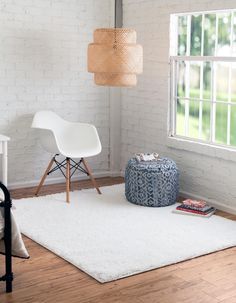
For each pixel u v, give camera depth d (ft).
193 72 19.47
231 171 17.88
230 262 14.10
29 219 16.89
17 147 20.57
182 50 20.11
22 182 20.79
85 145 19.80
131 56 18.54
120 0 21.54
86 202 18.67
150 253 14.44
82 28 21.25
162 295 12.40
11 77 20.12
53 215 17.29
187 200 17.98
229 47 18.61
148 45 20.51
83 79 21.56
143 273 13.44
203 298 12.28
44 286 12.77
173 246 14.92
